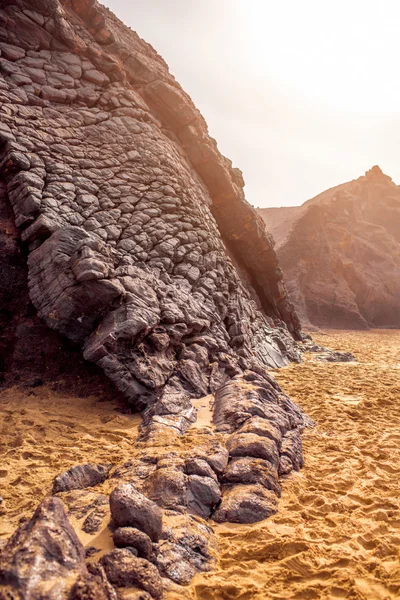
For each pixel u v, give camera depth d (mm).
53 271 7676
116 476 4625
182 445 5367
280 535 3812
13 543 2621
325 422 7445
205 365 8422
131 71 14820
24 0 11367
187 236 11750
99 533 3381
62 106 11352
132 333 7148
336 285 40031
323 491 4762
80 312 7461
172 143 14828
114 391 7488
